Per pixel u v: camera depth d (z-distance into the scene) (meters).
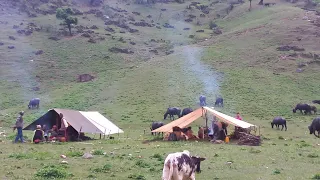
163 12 171.75
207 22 155.25
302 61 86.69
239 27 126.12
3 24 130.62
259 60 89.50
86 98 69.69
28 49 108.56
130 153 26.08
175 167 14.07
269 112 59.09
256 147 30.88
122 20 150.50
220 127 35.66
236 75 79.19
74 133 35.25
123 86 76.81
